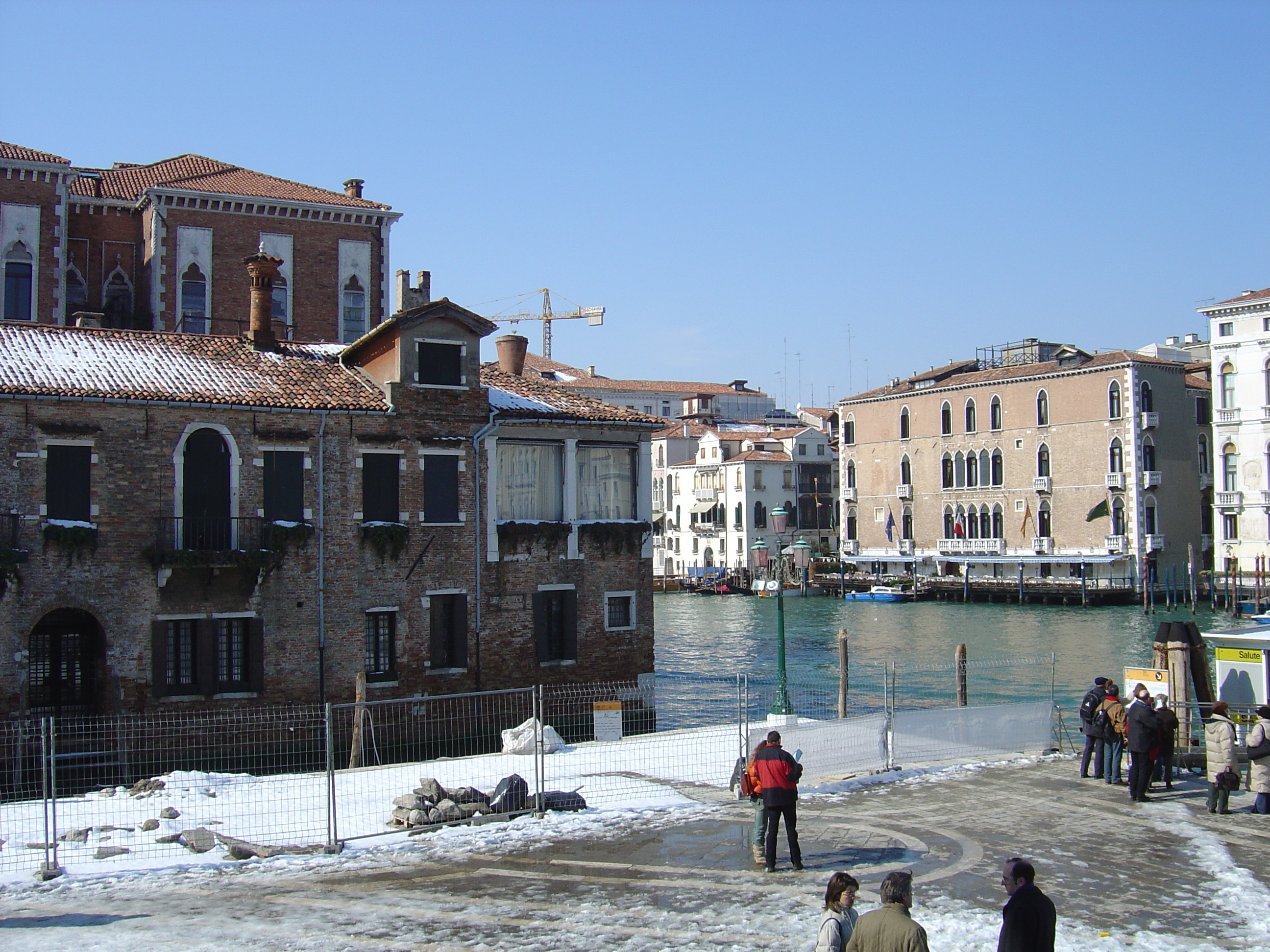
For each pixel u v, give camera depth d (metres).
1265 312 69.12
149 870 12.95
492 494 27.52
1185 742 18.69
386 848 13.81
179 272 38.44
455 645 26.94
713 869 12.84
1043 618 69.69
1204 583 75.44
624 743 20.33
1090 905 11.48
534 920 11.18
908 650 55.78
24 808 15.74
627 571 29.31
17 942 10.59
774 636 64.38
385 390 26.58
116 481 23.36
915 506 89.88
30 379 22.88
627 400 126.88
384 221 41.84
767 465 103.69
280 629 24.81
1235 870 12.62
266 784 17.06
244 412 24.67
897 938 7.75
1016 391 82.31
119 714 23.09
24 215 36.09
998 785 17.11
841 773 17.66
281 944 10.55
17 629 22.31
